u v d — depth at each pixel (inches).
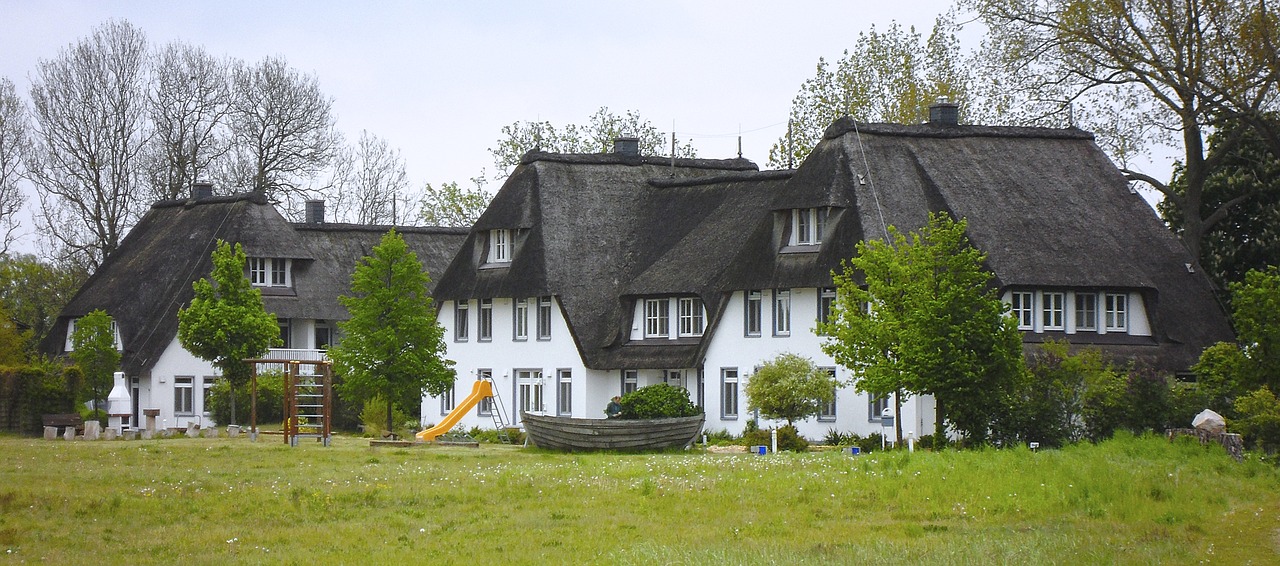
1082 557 789.9
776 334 1982.0
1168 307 1989.4
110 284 2851.9
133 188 3181.6
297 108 3346.5
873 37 2925.7
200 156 3253.0
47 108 3107.8
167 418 2615.7
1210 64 2108.8
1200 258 2317.9
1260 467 1277.1
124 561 820.6
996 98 2393.0
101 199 3125.0
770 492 1099.3
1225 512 993.5
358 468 1387.8
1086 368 1628.9
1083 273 1929.1
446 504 1065.5
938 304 1515.7
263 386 2481.5
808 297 1948.8
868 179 1980.8
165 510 1027.3
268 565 802.8
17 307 3176.7
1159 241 2078.0
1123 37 2174.0
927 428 1840.6
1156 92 2191.2
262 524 962.1
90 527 948.0
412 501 1080.2
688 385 2122.3
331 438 1959.9
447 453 1659.7
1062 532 890.7
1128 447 1407.5
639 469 1331.2
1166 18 2122.3
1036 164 2121.1
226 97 3282.5
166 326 2640.3
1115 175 2160.4
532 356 2313.0
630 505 1040.2
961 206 1987.0
